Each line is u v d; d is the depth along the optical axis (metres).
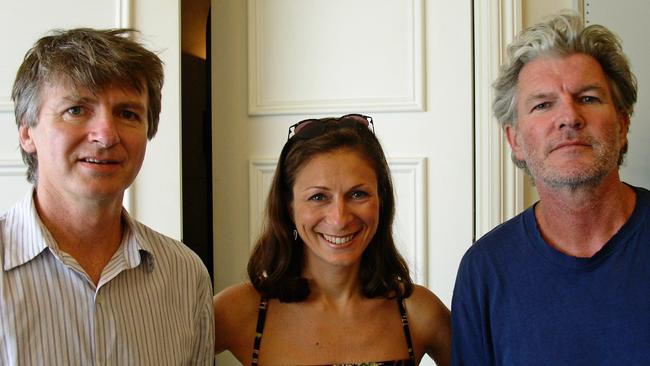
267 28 1.89
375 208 1.15
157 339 1.00
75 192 0.90
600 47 1.04
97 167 0.89
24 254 0.89
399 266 1.27
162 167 1.68
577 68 1.03
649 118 1.63
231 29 1.93
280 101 1.89
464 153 1.80
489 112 1.75
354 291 1.24
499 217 1.75
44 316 0.88
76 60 0.89
